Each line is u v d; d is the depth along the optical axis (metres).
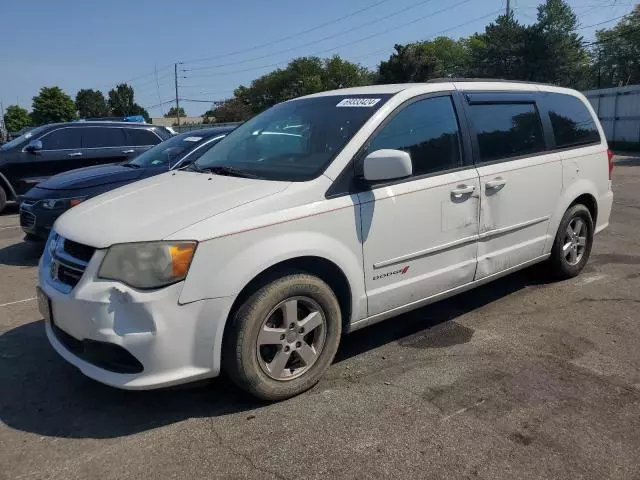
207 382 3.20
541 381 3.55
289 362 3.41
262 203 3.18
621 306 4.80
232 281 3.02
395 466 2.75
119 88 82.62
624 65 48.16
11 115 79.06
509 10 41.91
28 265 6.73
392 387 3.51
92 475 2.73
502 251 4.51
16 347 4.21
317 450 2.88
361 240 3.53
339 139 3.64
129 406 3.35
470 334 4.30
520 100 4.74
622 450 2.85
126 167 7.40
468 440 2.94
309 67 89.31
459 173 4.07
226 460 2.82
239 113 84.69
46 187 6.89
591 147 5.41
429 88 4.07
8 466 2.81
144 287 2.90
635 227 7.91
